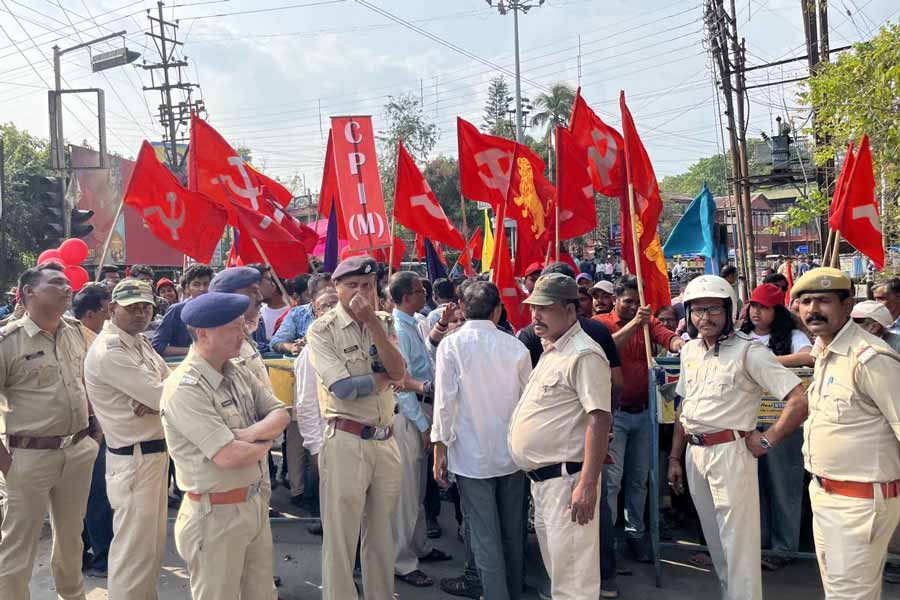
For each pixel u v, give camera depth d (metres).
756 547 3.84
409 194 6.76
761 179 15.77
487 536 4.02
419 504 4.98
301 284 7.40
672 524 5.83
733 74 16.25
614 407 4.38
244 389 3.42
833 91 9.81
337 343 3.96
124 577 3.90
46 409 4.11
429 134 34.97
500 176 7.20
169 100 31.41
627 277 5.27
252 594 3.40
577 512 3.50
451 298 6.71
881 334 4.75
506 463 4.05
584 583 3.59
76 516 4.31
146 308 4.07
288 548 5.53
